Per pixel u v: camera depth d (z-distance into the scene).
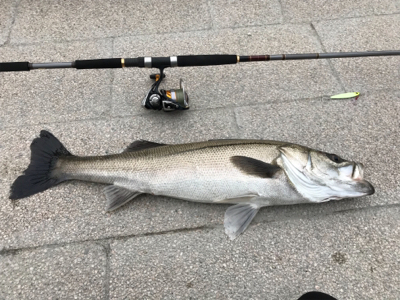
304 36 1.02
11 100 0.88
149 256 0.68
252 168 0.68
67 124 0.85
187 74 0.94
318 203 0.73
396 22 1.05
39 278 0.66
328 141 0.82
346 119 0.86
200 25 1.05
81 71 0.94
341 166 0.69
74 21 1.04
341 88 0.91
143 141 0.75
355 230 0.71
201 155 0.70
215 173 0.69
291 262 0.68
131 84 0.92
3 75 0.92
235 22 1.06
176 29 1.04
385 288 0.65
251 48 1.00
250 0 1.10
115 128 0.84
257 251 0.69
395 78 0.93
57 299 0.64
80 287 0.65
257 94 0.90
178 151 0.71
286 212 0.73
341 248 0.69
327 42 1.01
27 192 0.72
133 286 0.66
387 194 0.75
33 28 1.02
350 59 0.97
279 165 0.69
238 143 0.71
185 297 0.65
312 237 0.70
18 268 0.67
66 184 0.75
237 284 0.66
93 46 0.99
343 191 0.69
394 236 0.70
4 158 0.79
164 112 0.86
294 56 0.80
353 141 0.82
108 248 0.69
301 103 0.89
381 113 0.87
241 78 0.93
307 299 0.62
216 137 0.83
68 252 0.69
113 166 0.71
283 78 0.93
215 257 0.68
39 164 0.73
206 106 0.88
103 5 1.08
